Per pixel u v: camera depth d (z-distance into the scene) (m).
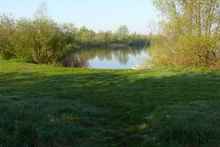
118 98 9.46
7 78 14.34
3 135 4.62
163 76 14.76
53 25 27.81
